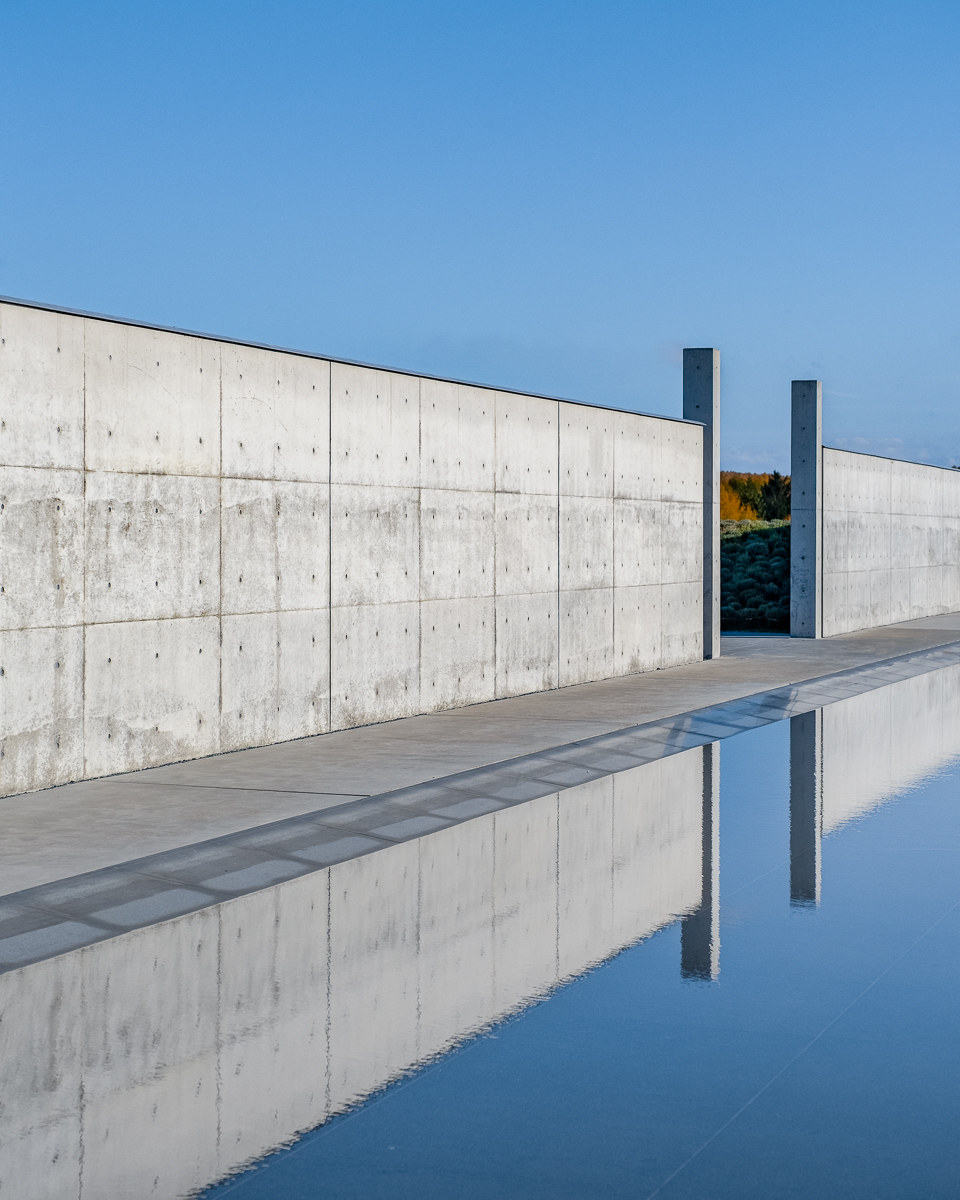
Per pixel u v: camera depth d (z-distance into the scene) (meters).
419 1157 4.71
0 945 7.05
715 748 14.38
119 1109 5.11
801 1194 4.45
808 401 28.92
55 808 10.25
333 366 14.40
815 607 29.17
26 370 10.79
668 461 22.44
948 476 38.78
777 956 7.05
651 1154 4.74
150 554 12.10
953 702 18.69
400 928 7.52
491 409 17.39
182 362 12.39
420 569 15.98
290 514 13.82
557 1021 6.06
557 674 19.16
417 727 14.93
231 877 8.53
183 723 12.53
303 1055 5.64
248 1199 4.40
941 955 7.08
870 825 10.43
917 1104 5.17
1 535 10.62
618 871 8.90
